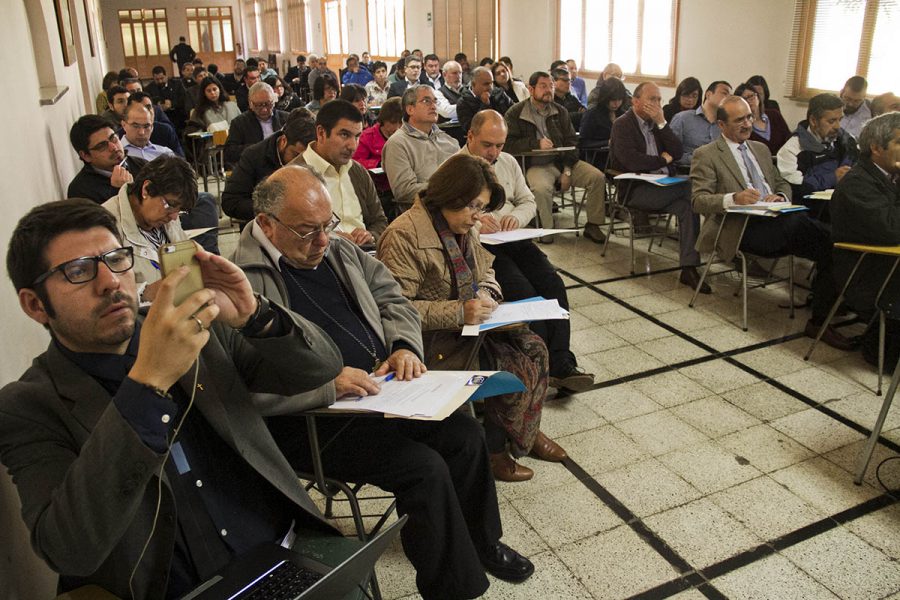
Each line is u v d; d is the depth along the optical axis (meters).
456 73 7.80
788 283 4.15
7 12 2.71
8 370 1.55
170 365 0.92
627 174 4.28
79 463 0.91
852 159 4.14
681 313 3.72
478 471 1.75
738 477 2.31
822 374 3.02
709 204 3.57
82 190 3.04
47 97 3.39
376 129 4.66
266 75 9.47
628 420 2.68
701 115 4.84
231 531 1.21
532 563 1.92
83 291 0.99
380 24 15.36
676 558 1.95
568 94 7.11
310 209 1.66
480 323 2.08
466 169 2.14
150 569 1.08
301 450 1.63
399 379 1.66
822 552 1.96
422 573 1.58
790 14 6.16
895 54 5.39
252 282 1.70
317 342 1.31
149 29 20.70
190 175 2.23
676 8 7.36
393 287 1.98
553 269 2.94
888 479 2.29
